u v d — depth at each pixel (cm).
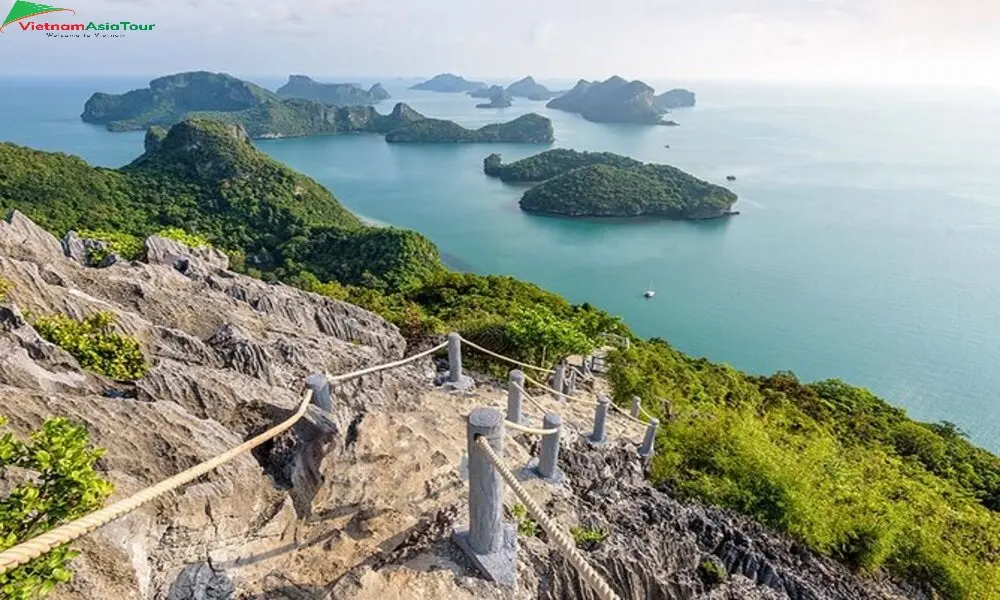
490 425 522
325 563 561
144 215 7419
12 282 841
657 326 5891
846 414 2742
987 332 5625
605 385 1602
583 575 384
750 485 1019
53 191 6688
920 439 2536
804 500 973
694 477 1057
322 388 752
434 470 708
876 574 947
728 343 5500
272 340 1062
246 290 1281
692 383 2022
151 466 593
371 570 521
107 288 1052
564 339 1330
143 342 874
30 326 765
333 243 7162
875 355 5231
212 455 622
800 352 5291
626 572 676
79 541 449
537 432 727
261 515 615
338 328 1297
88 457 398
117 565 459
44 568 339
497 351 1399
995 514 1816
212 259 1608
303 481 675
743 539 852
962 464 2434
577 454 941
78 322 860
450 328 1546
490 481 535
